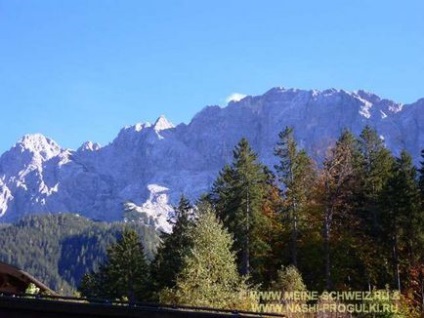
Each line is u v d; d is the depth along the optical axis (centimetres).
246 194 6500
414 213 6172
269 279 6519
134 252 7569
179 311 1894
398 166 7250
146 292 7125
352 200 6706
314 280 6438
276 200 7031
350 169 6638
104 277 8031
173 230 6869
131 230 7800
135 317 1917
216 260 3944
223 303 3769
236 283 4062
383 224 6278
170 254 6719
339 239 6506
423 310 5253
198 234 4066
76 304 1966
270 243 6719
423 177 6650
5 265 3147
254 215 6450
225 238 4072
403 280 6216
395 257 6075
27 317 2009
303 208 6662
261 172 7119
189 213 6919
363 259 6444
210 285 3828
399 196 6225
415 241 6166
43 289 3259
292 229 6556
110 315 1941
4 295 2089
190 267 3947
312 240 6556
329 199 6494
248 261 6328
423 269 5822
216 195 7138
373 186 6906
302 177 6838
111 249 7969
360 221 6650
